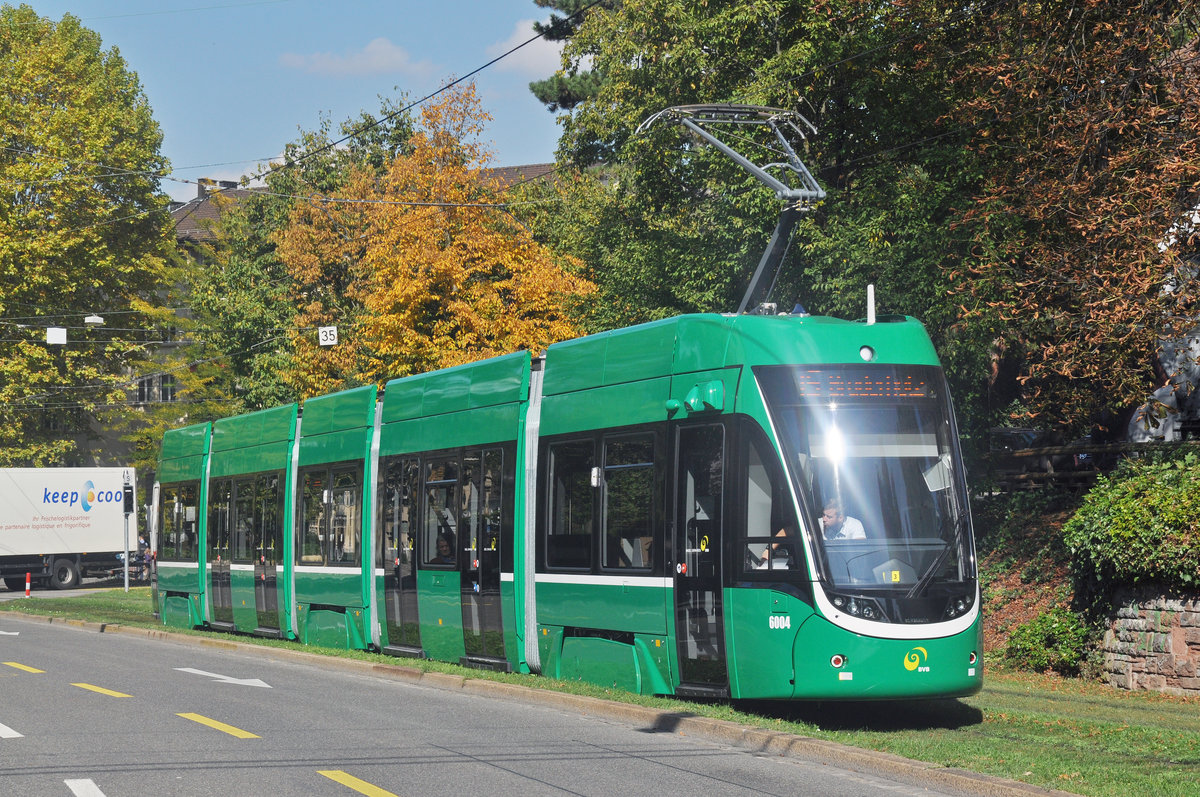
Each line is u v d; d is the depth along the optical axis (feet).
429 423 58.44
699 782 29.68
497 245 117.60
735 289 83.71
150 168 187.21
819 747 32.63
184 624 87.71
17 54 179.32
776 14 81.00
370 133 178.81
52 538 160.86
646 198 92.89
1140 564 47.73
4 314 173.27
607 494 45.93
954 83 71.20
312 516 69.77
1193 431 82.79
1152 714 40.73
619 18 94.99
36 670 58.65
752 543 39.50
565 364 49.44
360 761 32.53
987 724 38.55
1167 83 54.49
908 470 39.50
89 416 194.59
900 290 74.74
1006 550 70.95
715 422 41.27
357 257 160.25
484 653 52.75
